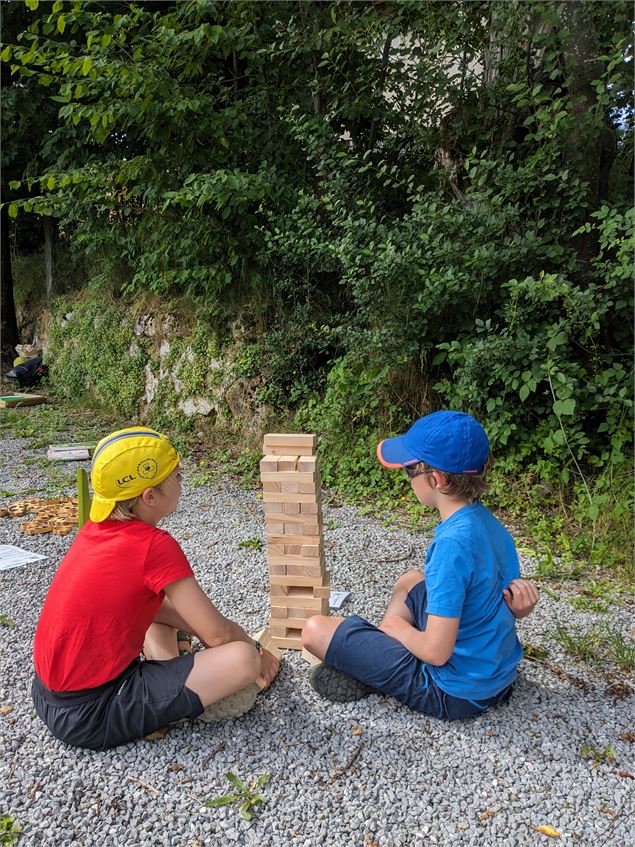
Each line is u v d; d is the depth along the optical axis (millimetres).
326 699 2562
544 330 4781
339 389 5703
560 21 4719
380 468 5523
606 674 2758
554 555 4145
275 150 6762
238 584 3727
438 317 5371
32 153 10188
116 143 8656
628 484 4484
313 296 7125
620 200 5082
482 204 4980
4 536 4578
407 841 1895
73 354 10719
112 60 5926
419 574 2773
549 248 4797
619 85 4512
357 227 5344
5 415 9492
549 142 4910
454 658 2322
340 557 4148
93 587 2166
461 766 2186
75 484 5988
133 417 9039
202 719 2412
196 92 6832
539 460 4820
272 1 6332
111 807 2031
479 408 5203
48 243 12102
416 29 5766
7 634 3143
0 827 1946
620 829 1927
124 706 2219
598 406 4793
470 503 2340
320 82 6355
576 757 2225
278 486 2746
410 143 6699
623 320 4902
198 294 7934
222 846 1885
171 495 2340
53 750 2293
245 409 7078
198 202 5773
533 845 1874
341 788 2098
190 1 5781
